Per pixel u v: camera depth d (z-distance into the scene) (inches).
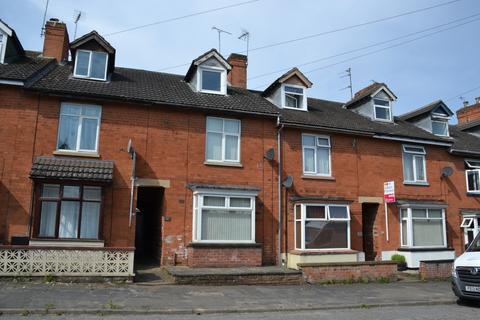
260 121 753.0
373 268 650.2
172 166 681.0
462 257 492.4
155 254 718.5
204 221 661.3
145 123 679.1
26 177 606.9
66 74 705.0
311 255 696.4
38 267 511.8
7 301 401.4
